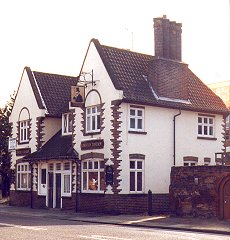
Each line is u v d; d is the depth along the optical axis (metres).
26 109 38.19
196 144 33.25
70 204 32.25
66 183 33.09
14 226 20.62
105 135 29.91
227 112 35.09
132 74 31.33
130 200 29.16
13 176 38.84
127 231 19.30
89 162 31.16
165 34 32.91
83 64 32.31
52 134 36.91
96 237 16.64
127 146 29.39
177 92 32.47
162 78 31.66
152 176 30.42
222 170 24.16
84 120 31.80
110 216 27.33
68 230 19.22
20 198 37.72
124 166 29.12
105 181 29.45
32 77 38.25
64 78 40.00
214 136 34.62
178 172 26.27
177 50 33.47
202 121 34.16
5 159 45.44
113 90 29.53
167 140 31.52
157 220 24.58
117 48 32.25
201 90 35.19
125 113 29.55
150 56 33.94
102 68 30.70
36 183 35.81
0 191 45.97
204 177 24.95
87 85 31.81
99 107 30.77
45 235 17.11
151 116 30.84
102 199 29.61
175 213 26.17
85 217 26.95
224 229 20.31
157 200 30.44
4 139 45.66
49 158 33.06
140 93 30.38
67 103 36.38
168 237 17.05
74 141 32.56
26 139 38.16
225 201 24.00
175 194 26.23
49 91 38.03
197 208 25.12
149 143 30.50
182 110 32.66
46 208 34.31
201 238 17.08
